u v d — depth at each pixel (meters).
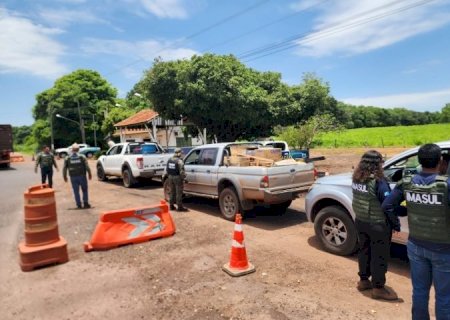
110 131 47.47
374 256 4.04
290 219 8.09
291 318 3.73
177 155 9.24
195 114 20.20
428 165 2.90
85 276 5.08
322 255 5.60
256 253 5.80
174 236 6.94
